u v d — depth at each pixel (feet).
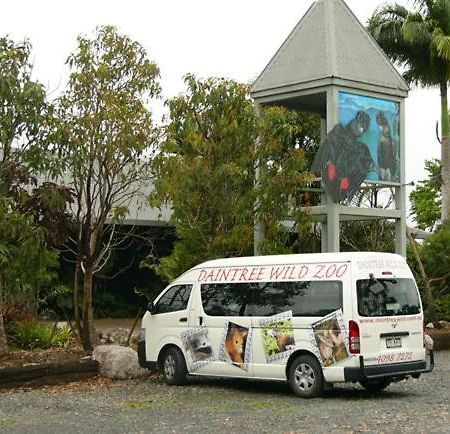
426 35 110.93
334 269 46.34
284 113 67.51
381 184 77.10
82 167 57.00
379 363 45.47
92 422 39.04
